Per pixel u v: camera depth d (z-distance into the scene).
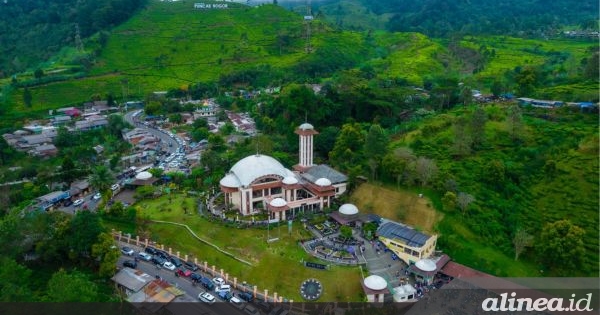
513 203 131.25
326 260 114.00
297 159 182.75
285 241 121.88
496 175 135.25
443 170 144.38
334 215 134.50
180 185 162.88
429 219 128.88
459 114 188.25
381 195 141.12
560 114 169.12
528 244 115.38
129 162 197.38
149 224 134.88
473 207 128.75
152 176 167.25
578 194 128.62
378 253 118.69
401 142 169.12
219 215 136.50
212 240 125.06
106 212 138.00
